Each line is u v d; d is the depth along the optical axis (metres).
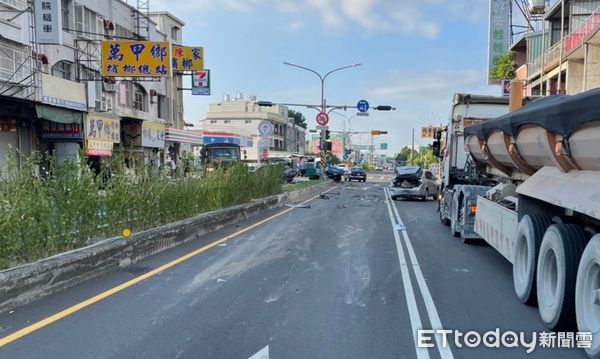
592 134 4.71
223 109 113.19
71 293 6.65
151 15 42.88
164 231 9.89
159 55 27.34
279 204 20.55
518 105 10.91
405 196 25.88
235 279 7.58
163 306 6.14
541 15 34.84
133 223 9.80
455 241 11.70
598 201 4.45
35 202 7.20
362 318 5.76
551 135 5.71
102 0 30.11
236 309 6.06
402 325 5.53
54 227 7.46
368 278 7.75
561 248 5.17
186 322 5.56
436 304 6.34
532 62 32.47
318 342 4.99
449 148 14.44
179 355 4.63
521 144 7.11
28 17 20.73
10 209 6.66
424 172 27.23
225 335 5.16
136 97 35.59
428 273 8.15
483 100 14.26
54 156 8.48
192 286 7.12
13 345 4.82
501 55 40.34
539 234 6.12
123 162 10.81
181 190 11.94
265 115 108.81
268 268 8.39
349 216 17.14
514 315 5.92
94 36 28.98
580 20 28.19
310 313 5.93
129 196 9.64
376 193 31.69
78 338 5.03
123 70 27.34
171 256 9.30
